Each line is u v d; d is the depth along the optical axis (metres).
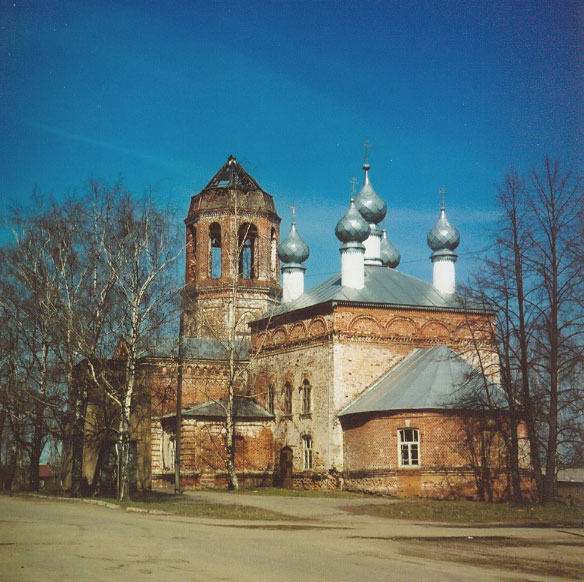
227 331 66.69
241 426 57.56
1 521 26.59
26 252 46.91
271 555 19.19
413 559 19.53
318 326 54.41
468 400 45.69
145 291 41.56
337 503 39.53
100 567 16.88
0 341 49.16
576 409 40.12
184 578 15.75
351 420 50.62
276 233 71.06
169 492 49.34
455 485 45.03
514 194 40.84
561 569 18.78
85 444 44.56
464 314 52.09
